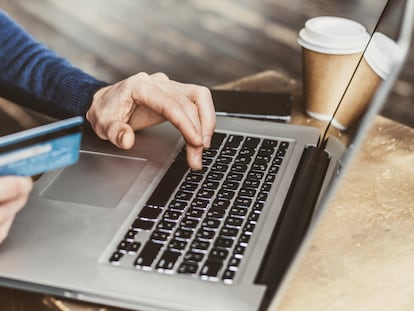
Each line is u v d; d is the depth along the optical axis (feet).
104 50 10.32
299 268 2.56
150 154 3.25
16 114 6.67
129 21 11.34
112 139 3.22
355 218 2.88
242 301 2.22
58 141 2.38
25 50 3.99
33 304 2.48
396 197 3.04
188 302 2.22
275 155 3.23
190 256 2.45
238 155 3.24
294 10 11.45
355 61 3.48
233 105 3.78
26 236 2.58
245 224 2.66
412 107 8.45
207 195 2.88
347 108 3.09
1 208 2.38
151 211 2.75
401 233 2.79
